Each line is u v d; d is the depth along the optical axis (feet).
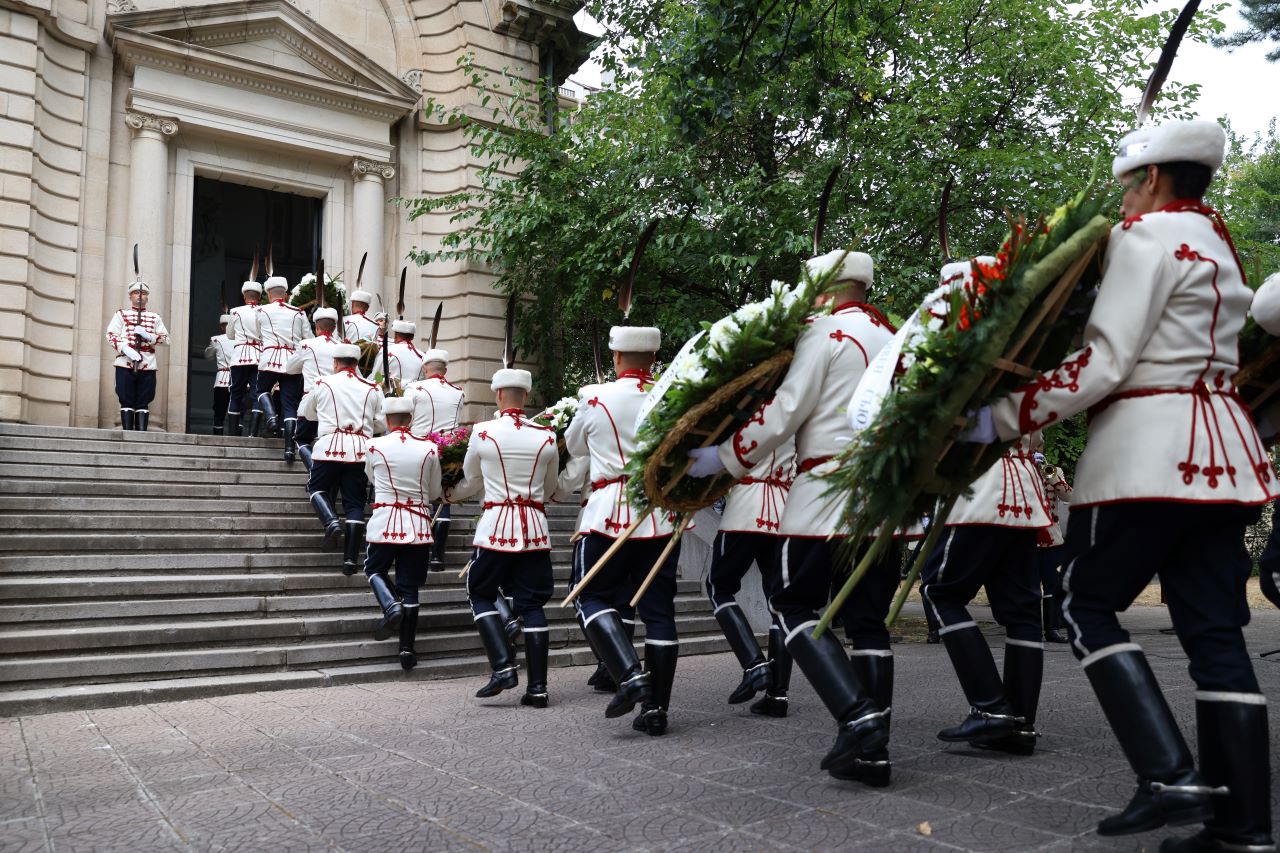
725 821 10.46
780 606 12.22
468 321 52.37
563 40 57.62
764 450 11.97
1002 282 9.05
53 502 25.66
